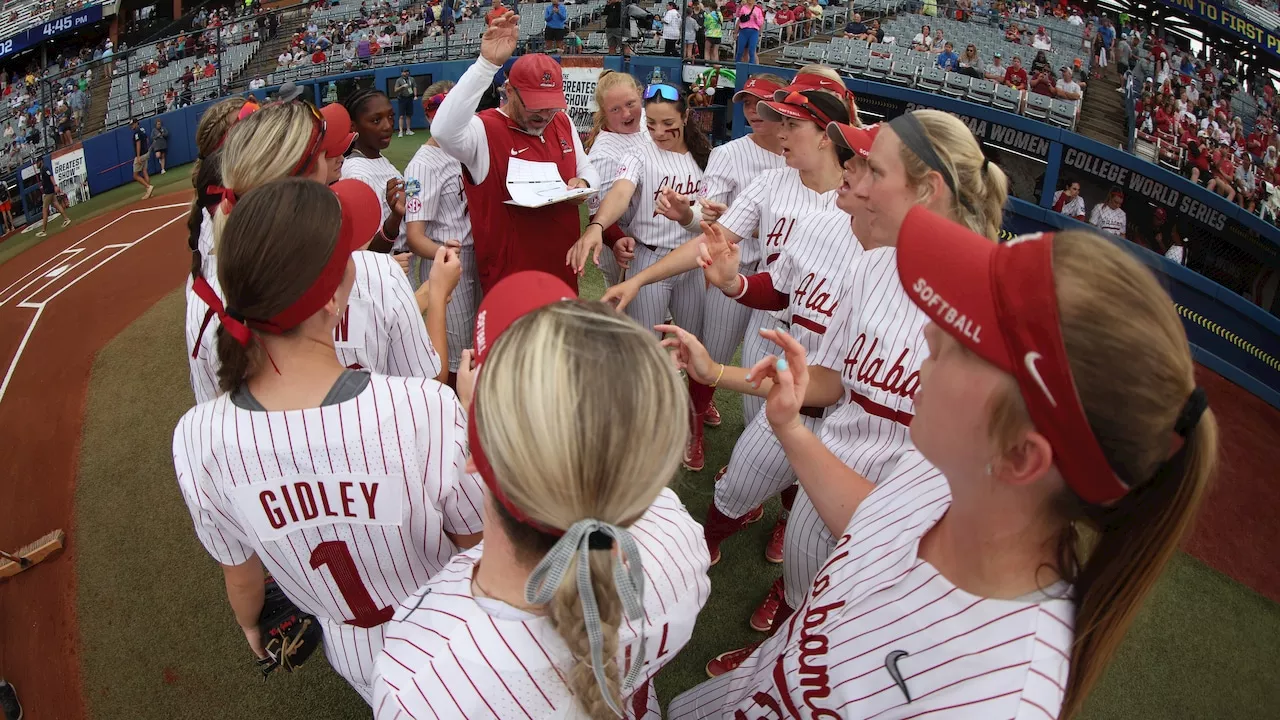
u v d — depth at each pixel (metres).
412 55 16.28
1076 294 0.74
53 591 3.41
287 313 1.25
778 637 1.34
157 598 3.31
